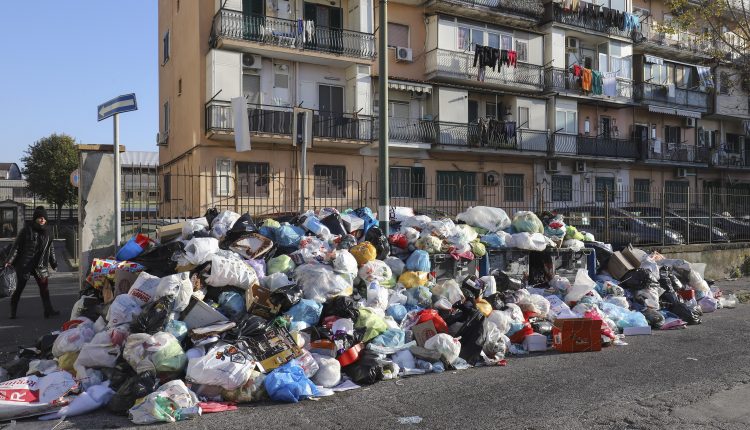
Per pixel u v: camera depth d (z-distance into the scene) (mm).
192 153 22375
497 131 27250
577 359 7098
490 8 27547
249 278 6539
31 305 11234
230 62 21531
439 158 26578
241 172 22156
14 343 7715
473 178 27609
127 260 7176
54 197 38125
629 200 15945
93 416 5012
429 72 26328
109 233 8609
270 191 22562
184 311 5992
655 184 34188
